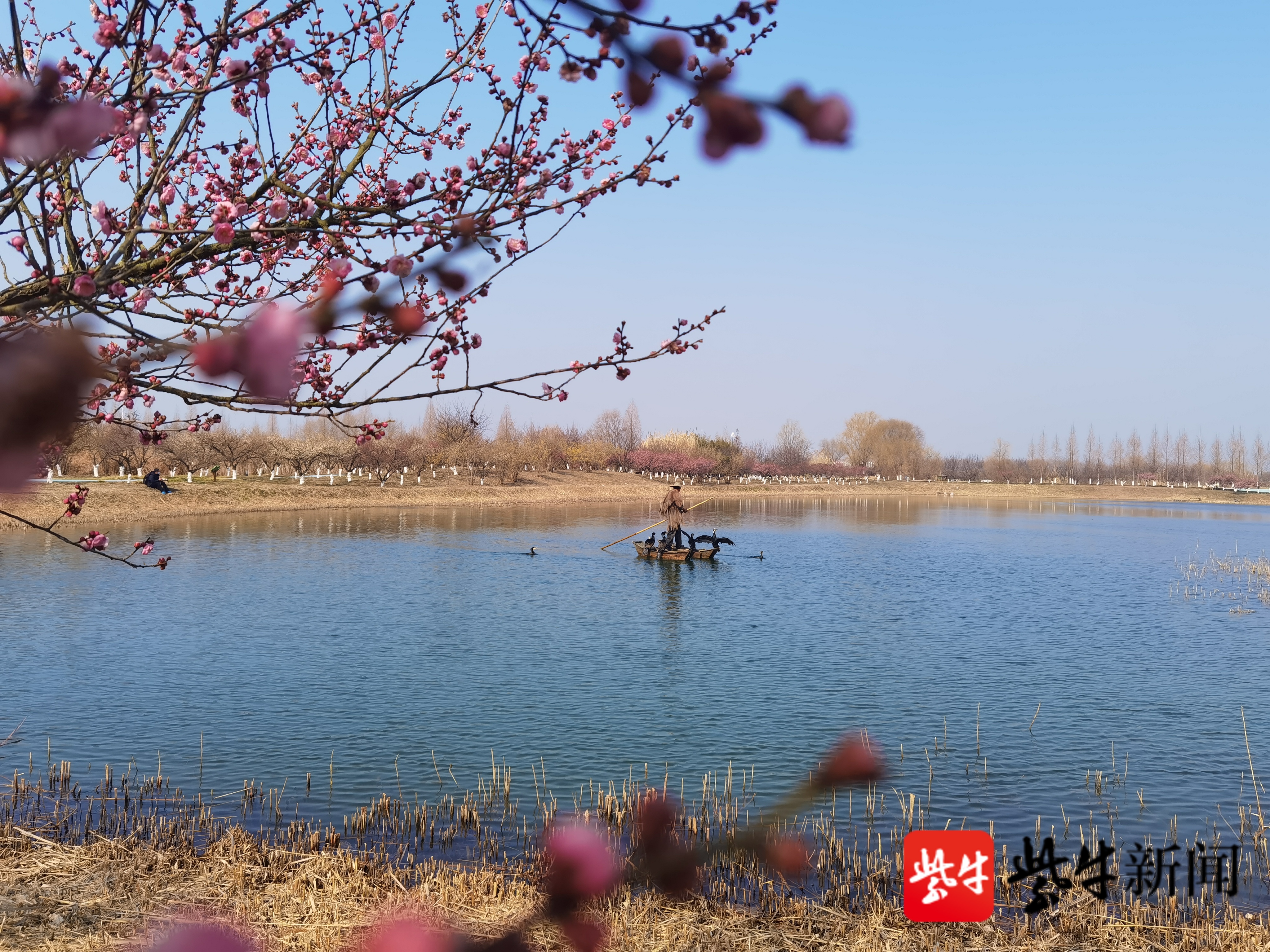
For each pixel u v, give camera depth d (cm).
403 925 104
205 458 6644
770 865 109
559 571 3547
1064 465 16862
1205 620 2658
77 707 1572
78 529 4241
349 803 1170
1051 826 1136
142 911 827
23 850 963
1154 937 857
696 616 2609
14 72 372
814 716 1598
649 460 11381
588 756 1370
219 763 1310
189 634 2178
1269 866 1020
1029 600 3036
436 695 1692
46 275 380
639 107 93
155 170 434
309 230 502
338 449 7962
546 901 108
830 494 11675
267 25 486
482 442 9212
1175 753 1412
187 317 489
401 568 3494
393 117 615
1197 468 16338
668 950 792
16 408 55
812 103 81
